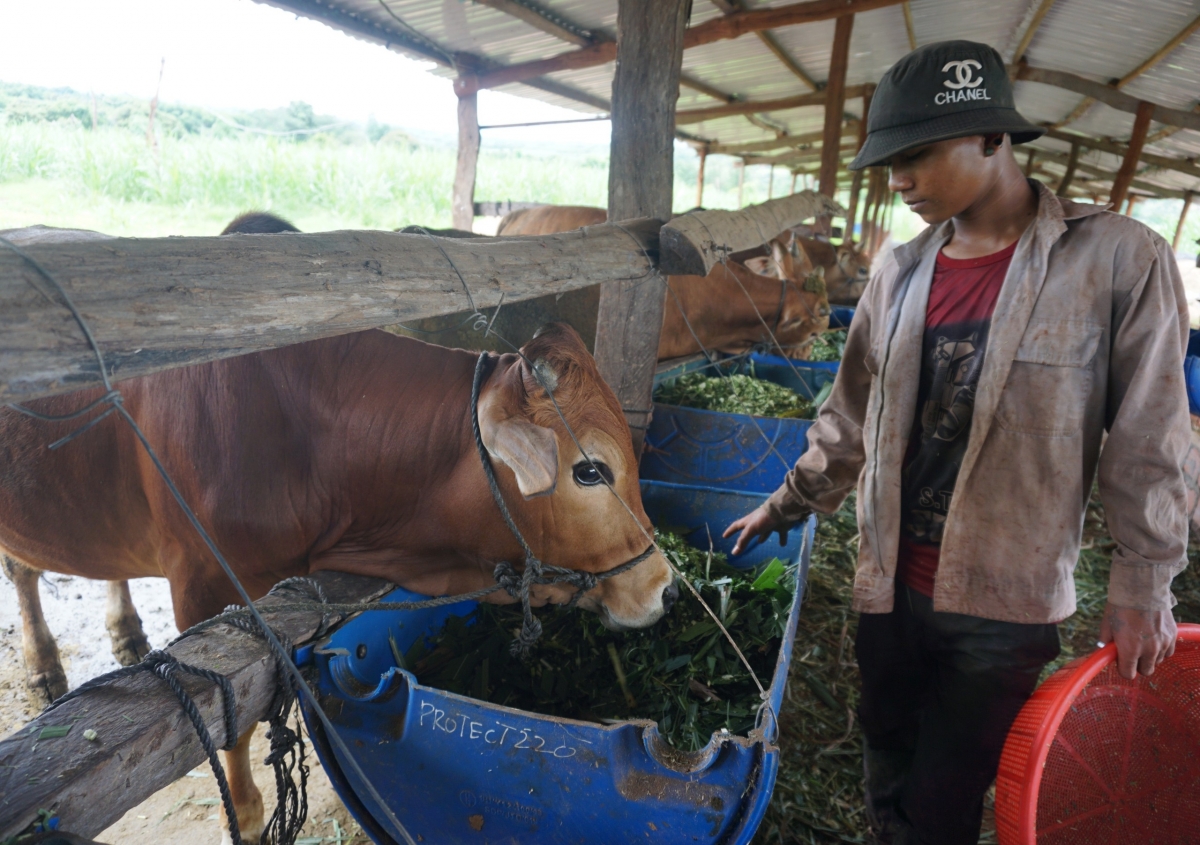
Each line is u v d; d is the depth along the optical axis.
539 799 1.73
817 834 2.51
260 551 2.09
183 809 2.67
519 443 1.79
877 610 1.97
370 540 2.23
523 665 2.41
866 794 2.37
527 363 1.97
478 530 2.11
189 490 2.05
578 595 2.15
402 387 2.14
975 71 1.60
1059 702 1.56
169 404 2.05
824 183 9.42
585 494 2.00
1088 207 1.69
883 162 1.75
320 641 1.86
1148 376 1.59
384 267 1.61
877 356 1.99
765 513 2.50
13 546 2.63
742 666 2.46
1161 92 10.41
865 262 10.95
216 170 14.37
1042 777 1.66
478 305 1.88
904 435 1.90
